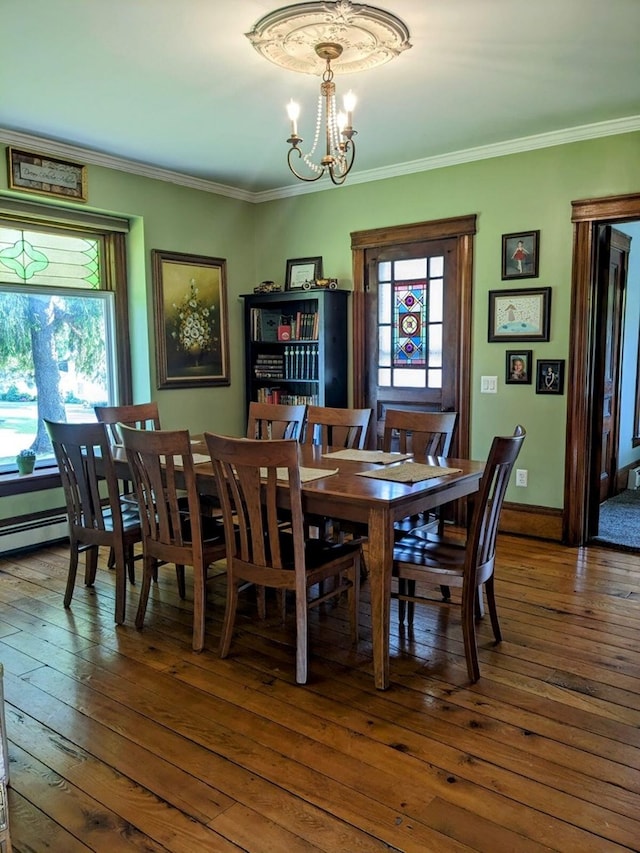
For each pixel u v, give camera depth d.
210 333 5.30
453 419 3.37
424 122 3.82
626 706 2.33
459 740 2.14
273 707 2.35
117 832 1.75
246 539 2.61
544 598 3.35
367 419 3.64
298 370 5.18
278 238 5.53
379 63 2.95
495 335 4.43
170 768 2.01
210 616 3.20
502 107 3.57
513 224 4.30
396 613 3.23
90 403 4.70
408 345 4.90
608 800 1.85
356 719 2.27
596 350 4.17
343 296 5.09
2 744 1.53
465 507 4.70
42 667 2.66
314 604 2.57
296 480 2.41
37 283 4.30
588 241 4.00
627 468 6.12
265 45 2.75
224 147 4.24
